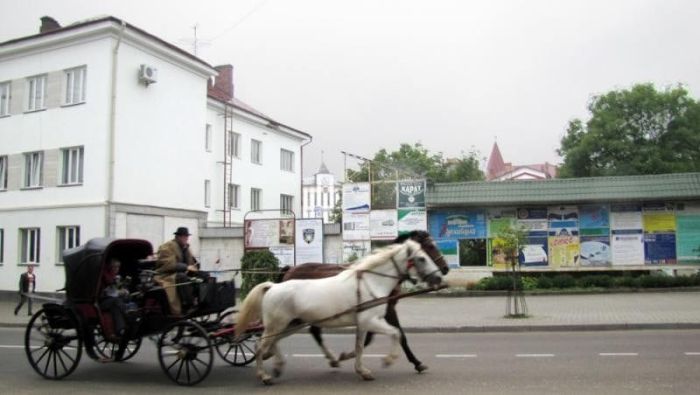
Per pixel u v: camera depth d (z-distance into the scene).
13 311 22.80
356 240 26.42
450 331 15.77
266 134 42.97
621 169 46.69
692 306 18.73
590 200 25.00
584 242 25.67
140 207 28.02
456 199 26.08
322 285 9.40
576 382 8.85
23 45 28.30
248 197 40.56
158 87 29.50
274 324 9.41
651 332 14.53
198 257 30.64
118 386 9.33
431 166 57.62
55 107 27.98
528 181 26.28
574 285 24.30
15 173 28.91
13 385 9.50
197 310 9.83
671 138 48.06
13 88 29.23
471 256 26.50
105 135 26.69
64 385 9.46
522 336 14.42
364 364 11.00
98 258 9.98
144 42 28.25
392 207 26.41
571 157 49.62
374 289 9.29
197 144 32.25
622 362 10.41
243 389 8.94
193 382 9.24
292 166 46.66
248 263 23.44
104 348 11.15
